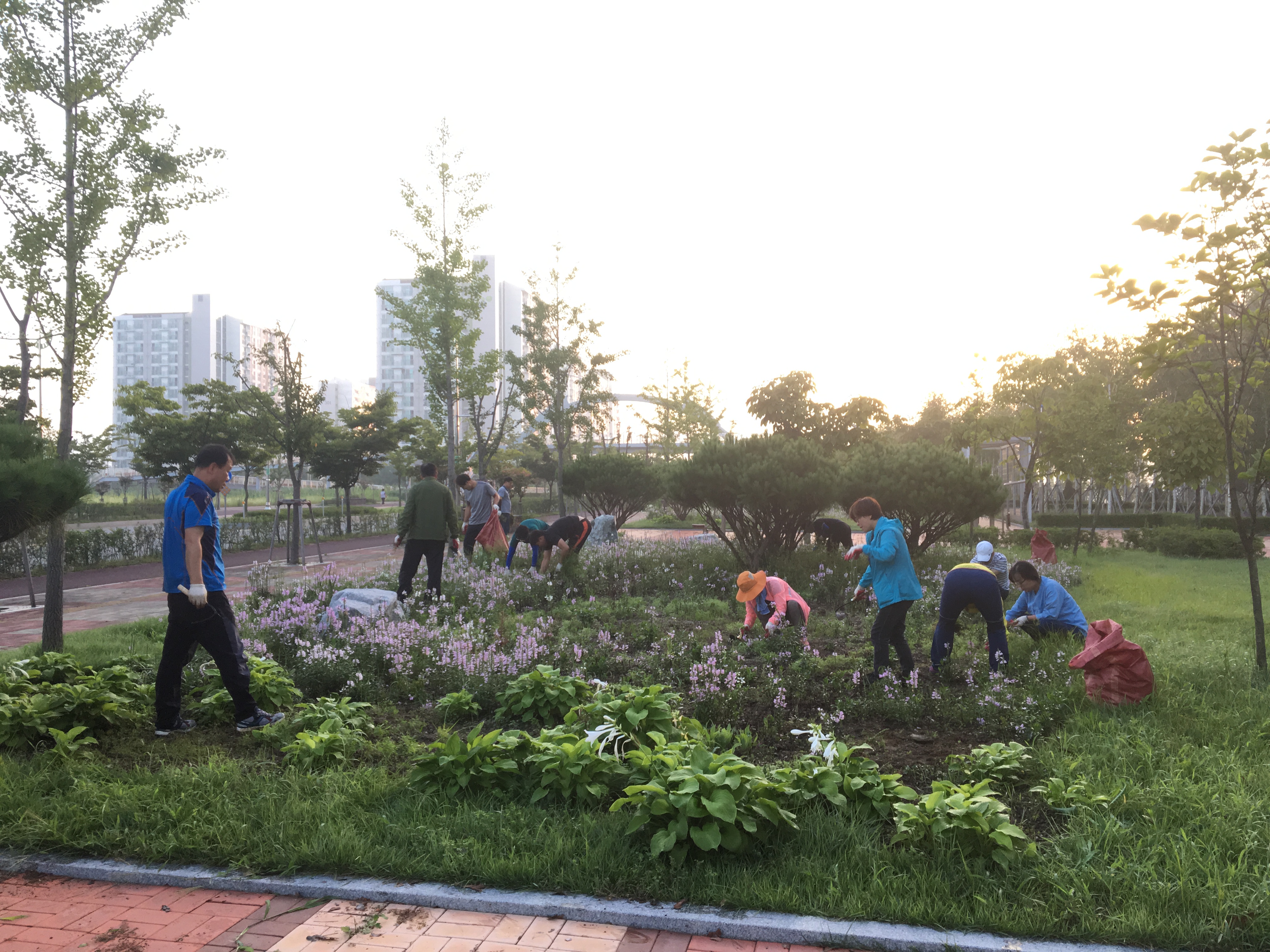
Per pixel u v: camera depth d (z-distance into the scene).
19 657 7.33
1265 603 10.52
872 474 12.91
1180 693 5.46
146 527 20.84
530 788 3.93
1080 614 7.48
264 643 6.85
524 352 27.28
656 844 3.14
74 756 4.54
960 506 12.66
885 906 2.83
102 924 2.91
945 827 3.15
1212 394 6.91
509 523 16.17
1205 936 2.66
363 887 3.09
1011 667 6.38
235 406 33.09
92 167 7.56
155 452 33.34
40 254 7.39
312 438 18.81
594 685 5.81
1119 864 3.07
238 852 3.36
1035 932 2.71
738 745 4.68
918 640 7.78
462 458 31.48
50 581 7.50
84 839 3.48
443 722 5.35
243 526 23.44
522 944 2.73
